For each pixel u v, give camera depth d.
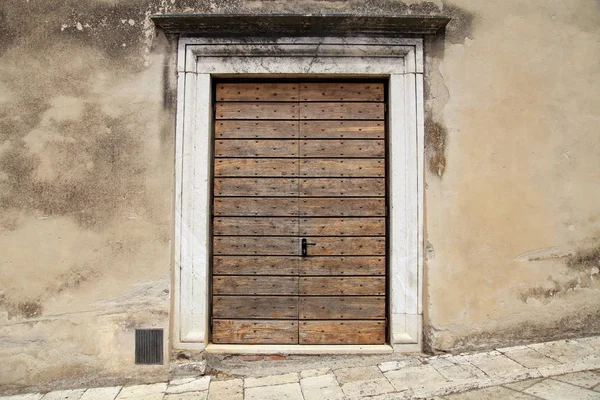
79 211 3.63
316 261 3.87
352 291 3.86
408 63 3.80
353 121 3.94
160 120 3.70
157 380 3.51
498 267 3.71
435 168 3.72
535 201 3.77
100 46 3.72
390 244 3.80
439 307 3.65
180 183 3.69
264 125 3.92
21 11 3.73
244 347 3.76
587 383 3.12
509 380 3.20
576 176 3.82
